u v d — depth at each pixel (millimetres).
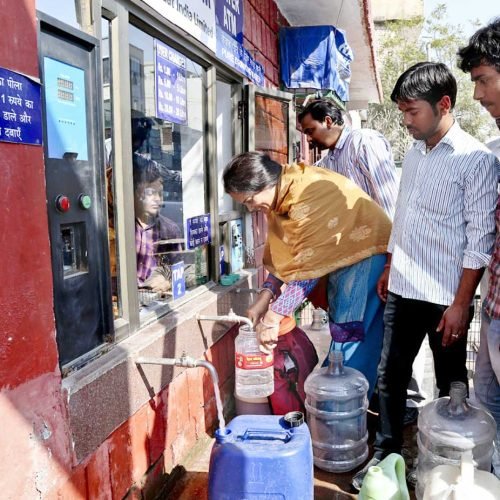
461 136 2346
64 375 1869
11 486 1548
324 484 2635
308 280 2639
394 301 2557
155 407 2428
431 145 2410
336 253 2684
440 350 2580
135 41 2467
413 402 3191
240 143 3875
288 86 5188
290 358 3002
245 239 4074
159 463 2469
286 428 2102
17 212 1571
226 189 2635
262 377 2979
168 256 2850
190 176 3127
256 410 3045
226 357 3363
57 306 1852
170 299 2846
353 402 2789
